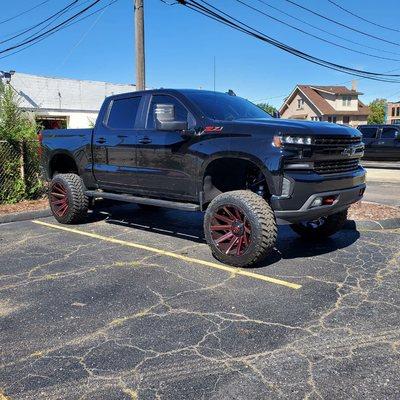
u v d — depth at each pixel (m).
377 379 2.91
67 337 3.59
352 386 2.84
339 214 6.08
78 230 7.36
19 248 6.29
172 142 5.80
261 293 4.43
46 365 3.18
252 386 2.86
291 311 3.99
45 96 31.80
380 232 6.86
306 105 61.16
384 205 8.59
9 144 9.55
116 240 6.64
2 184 9.56
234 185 5.75
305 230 6.47
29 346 3.46
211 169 5.52
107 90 35.34
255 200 4.96
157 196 6.32
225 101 6.18
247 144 4.98
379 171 17.69
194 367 3.10
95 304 4.23
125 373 3.05
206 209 5.65
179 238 6.76
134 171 6.43
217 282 4.76
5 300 4.38
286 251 5.91
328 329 3.62
